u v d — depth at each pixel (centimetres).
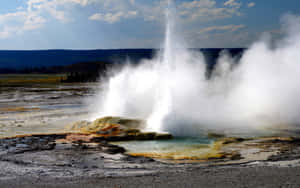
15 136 1869
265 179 910
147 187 854
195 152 1488
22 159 1330
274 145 1606
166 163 1274
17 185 908
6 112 3325
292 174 974
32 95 5834
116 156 1401
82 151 1491
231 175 974
